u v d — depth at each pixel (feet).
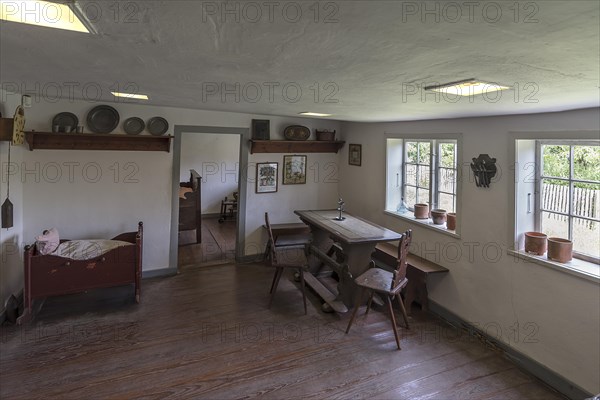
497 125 9.95
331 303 12.18
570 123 8.11
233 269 16.31
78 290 11.56
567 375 8.29
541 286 8.87
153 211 14.94
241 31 3.84
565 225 8.96
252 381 8.50
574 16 2.81
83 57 5.38
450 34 3.48
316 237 15.38
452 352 9.94
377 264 14.67
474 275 10.80
